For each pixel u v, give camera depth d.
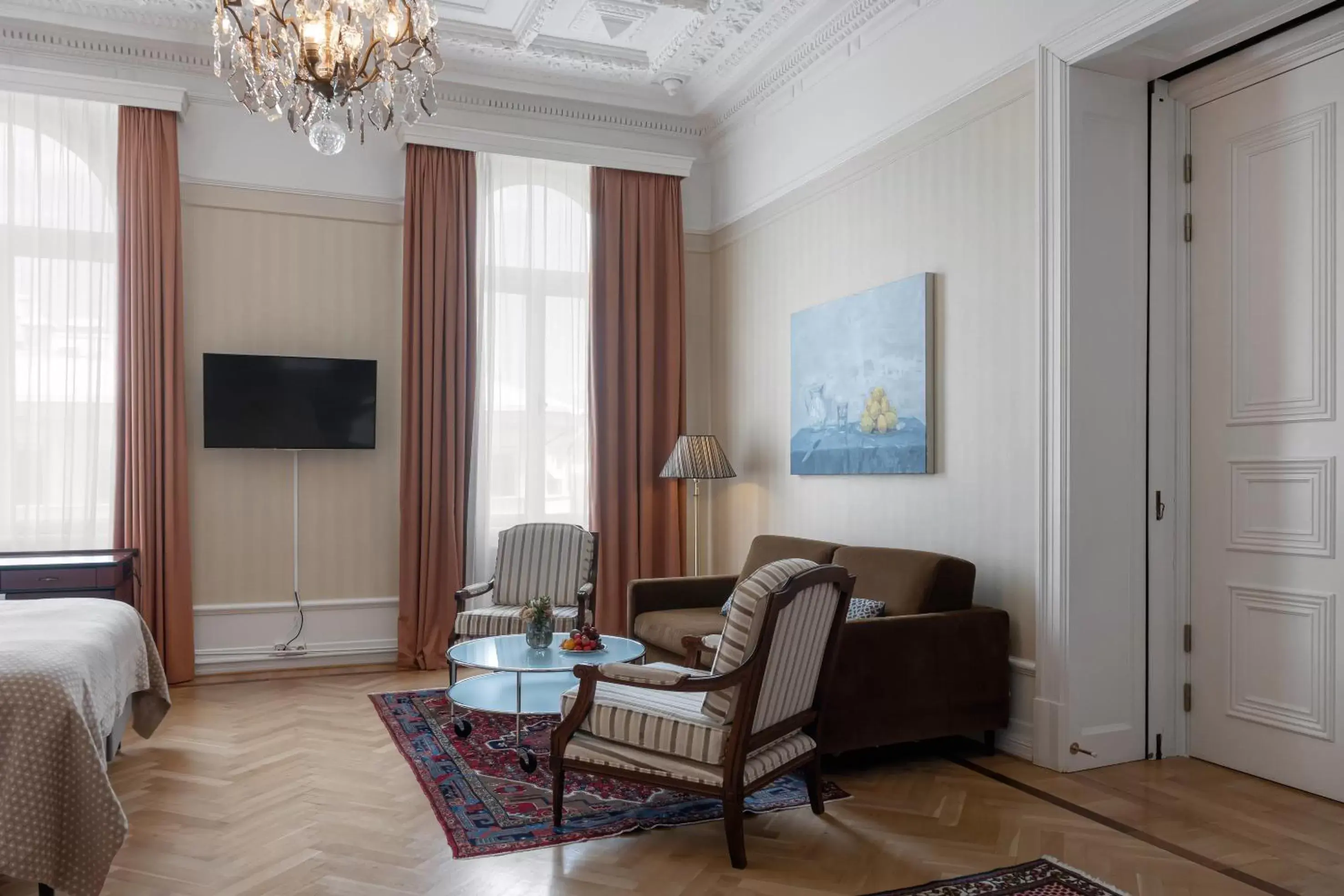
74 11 4.92
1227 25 3.27
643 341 6.16
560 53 5.47
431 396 5.64
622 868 2.71
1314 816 3.07
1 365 5.02
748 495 6.01
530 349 6.03
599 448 6.06
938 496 4.27
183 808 3.19
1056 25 3.60
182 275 5.27
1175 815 3.10
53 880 2.32
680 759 2.84
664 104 6.18
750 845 2.88
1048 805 3.21
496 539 5.95
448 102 5.77
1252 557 3.47
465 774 3.54
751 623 2.71
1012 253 3.85
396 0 3.07
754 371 5.94
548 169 6.13
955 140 4.18
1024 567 3.77
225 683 5.16
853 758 3.76
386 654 5.71
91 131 5.18
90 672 2.73
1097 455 3.60
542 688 4.07
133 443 5.10
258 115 5.50
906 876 2.65
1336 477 3.17
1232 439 3.54
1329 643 3.19
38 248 5.09
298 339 5.58
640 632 4.78
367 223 5.73
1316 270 3.24
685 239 6.47
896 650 3.53
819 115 5.20
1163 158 3.71
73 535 5.12
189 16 5.00
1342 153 3.15
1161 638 3.72
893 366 4.50
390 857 2.79
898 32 4.54
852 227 4.91
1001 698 3.75
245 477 5.47
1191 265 3.71
